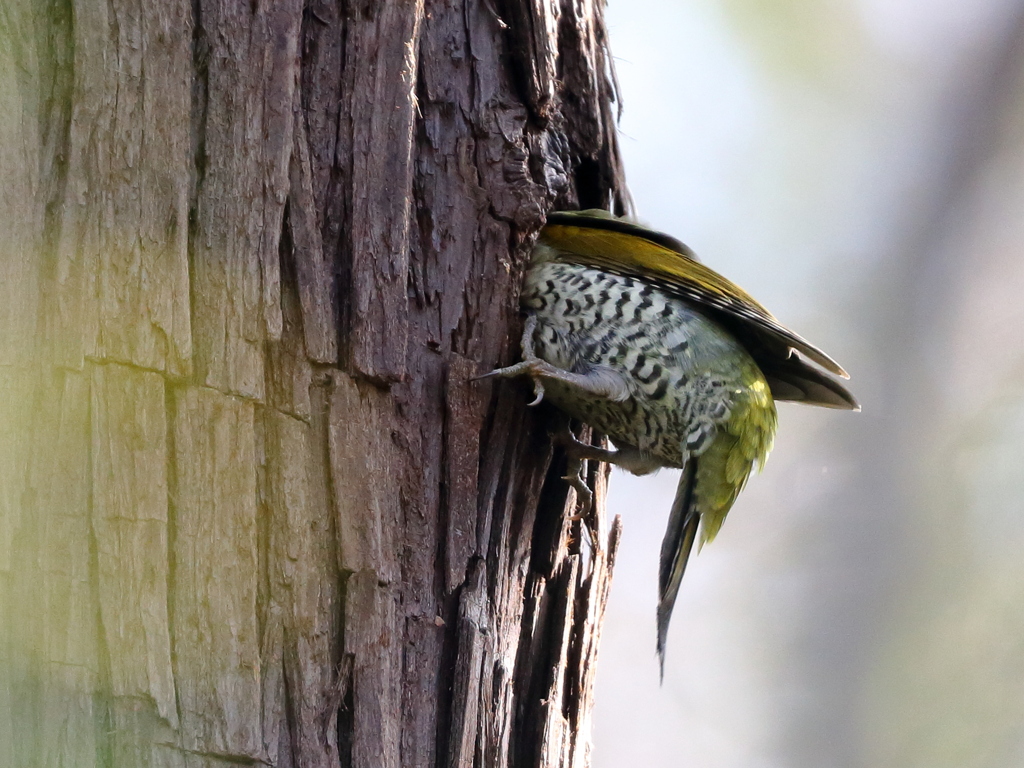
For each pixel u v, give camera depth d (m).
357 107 7.52
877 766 18.48
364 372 7.26
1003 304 20.39
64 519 6.21
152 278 6.52
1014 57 21.33
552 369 8.81
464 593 7.89
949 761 18.17
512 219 8.52
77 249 6.39
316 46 7.49
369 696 6.98
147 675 6.25
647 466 10.71
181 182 6.66
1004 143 21.12
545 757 8.84
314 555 6.91
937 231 21.02
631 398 10.02
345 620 6.97
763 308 10.47
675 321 10.13
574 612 9.74
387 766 7.01
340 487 7.04
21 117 6.41
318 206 7.33
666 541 10.59
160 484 6.43
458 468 7.99
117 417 6.37
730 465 10.52
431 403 7.97
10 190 6.32
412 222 8.05
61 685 6.11
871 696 18.98
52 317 6.32
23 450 6.22
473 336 8.41
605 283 9.95
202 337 6.66
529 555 9.13
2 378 6.22
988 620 18.78
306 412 6.99
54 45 6.54
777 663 19.80
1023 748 17.89
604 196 10.70
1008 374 19.89
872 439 20.23
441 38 8.40
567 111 9.95
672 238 10.70
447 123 8.36
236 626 6.55
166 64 6.68
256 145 6.92
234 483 6.64
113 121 6.54
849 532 19.91
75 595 6.19
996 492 19.34
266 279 6.89
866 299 20.88
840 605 19.66
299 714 6.72
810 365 11.16
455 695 7.64
